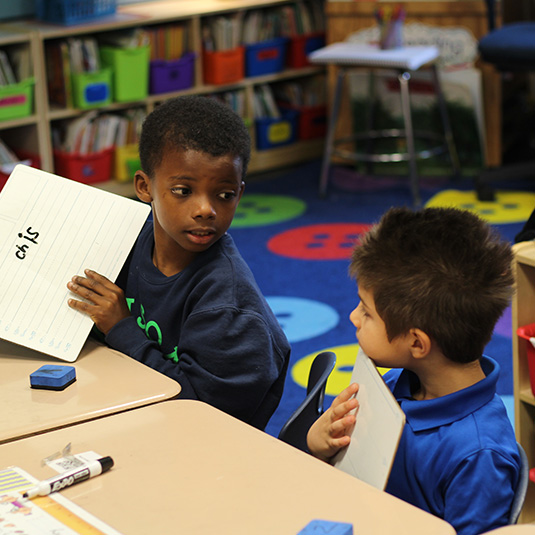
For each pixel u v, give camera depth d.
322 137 4.88
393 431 0.86
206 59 4.31
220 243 1.32
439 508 0.99
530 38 3.60
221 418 0.99
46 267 1.27
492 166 4.44
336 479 0.85
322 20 4.77
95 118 3.99
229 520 0.79
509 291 1.00
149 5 4.34
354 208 4.07
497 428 0.99
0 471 0.87
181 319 1.31
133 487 0.84
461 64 4.26
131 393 1.08
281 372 1.31
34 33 3.66
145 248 1.37
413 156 4.01
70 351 1.20
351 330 2.82
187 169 1.21
